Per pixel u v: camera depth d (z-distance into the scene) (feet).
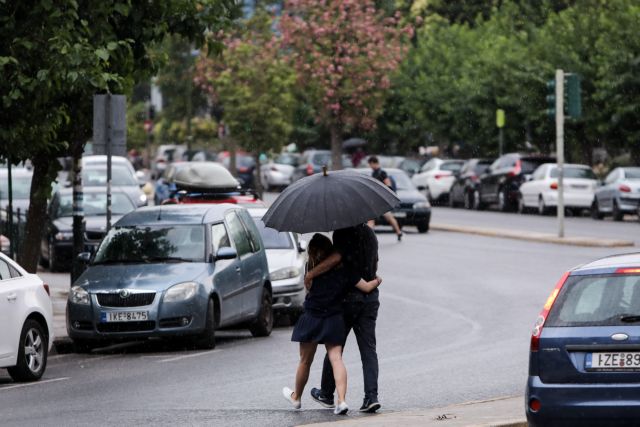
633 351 72.90
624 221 326.44
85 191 234.17
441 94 455.63
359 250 92.68
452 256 240.53
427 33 496.64
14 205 254.27
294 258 163.32
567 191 343.46
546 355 74.49
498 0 541.75
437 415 87.35
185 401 101.14
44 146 143.23
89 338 134.21
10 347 111.55
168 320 133.59
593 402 73.15
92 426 89.20
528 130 405.18
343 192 91.56
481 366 119.34
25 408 99.04
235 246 145.48
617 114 358.23
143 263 138.62
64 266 224.74
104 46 136.87
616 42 361.71
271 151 435.53
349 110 433.07
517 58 403.54
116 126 152.25
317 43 432.25
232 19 150.82
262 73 430.61
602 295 74.59
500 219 339.16
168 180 314.55
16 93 126.31
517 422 81.51
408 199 296.10
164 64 151.64
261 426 88.63
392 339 142.10
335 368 92.53
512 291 186.70
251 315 147.33
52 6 129.59
